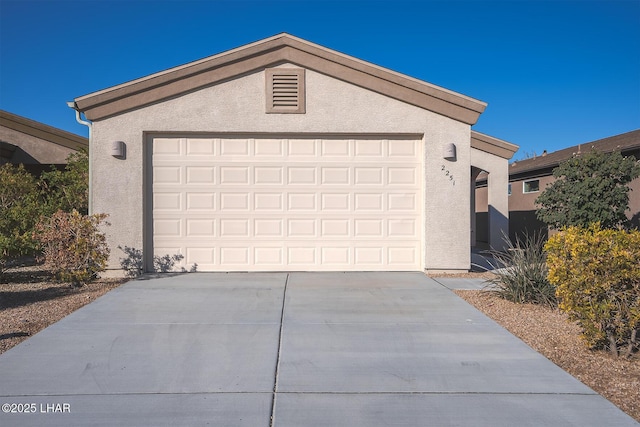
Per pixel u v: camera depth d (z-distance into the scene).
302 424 4.12
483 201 25.88
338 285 9.52
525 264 8.63
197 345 6.05
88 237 9.66
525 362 5.52
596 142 23.33
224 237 10.75
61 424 4.09
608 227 14.49
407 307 7.89
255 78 10.55
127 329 6.68
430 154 10.71
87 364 5.40
